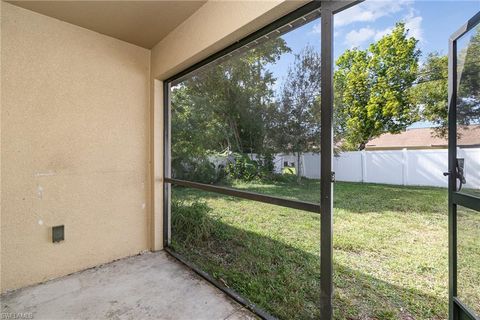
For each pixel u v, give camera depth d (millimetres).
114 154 2307
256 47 1616
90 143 2148
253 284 1813
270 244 2102
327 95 1153
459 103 1152
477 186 1063
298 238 1992
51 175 1934
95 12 1845
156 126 2541
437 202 3045
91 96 2146
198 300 1693
